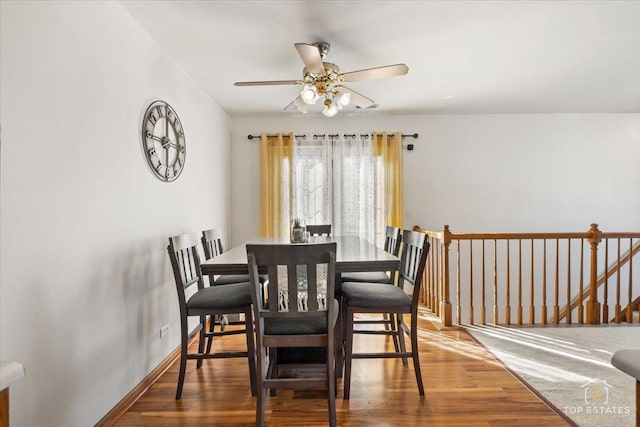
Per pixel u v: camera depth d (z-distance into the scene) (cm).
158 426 177
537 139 452
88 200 169
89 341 169
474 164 454
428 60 284
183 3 199
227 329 320
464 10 212
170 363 253
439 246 372
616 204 452
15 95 130
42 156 142
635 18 222
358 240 306
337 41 250
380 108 421
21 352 132
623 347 274
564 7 210
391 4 205
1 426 76
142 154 223
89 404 168
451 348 273
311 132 454
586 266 454
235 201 457
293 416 185
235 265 191
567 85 345
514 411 187
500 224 455
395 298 204
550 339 293
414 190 456
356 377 226
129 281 205
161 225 248
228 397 204
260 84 253
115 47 194
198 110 330
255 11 209
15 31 130
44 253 142
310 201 449
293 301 162
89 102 171
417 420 180
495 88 352
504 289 457
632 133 451
